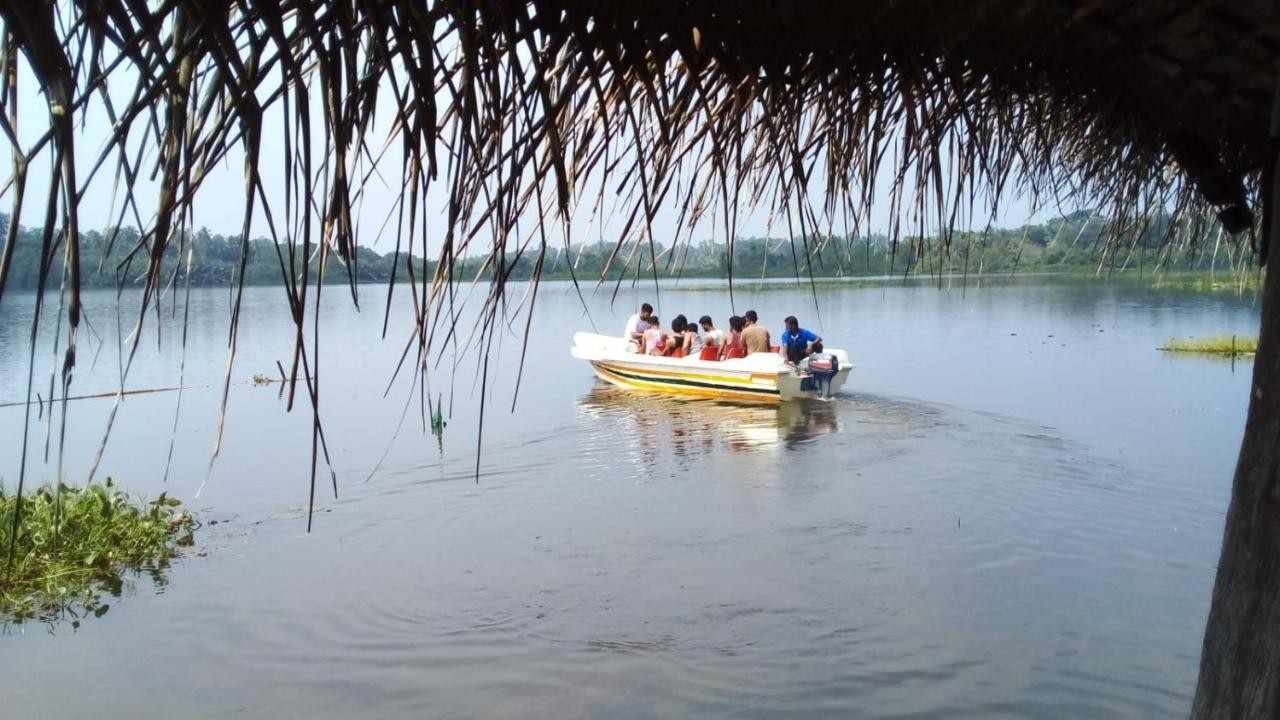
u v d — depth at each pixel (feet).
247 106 3.42
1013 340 88.28
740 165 6.45
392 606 23.52
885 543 27.63
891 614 22.50
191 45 3.28
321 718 18.29
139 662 20.68
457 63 4.84
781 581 24.67
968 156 7.16
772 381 51.75
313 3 3.84
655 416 49.47
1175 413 48.49
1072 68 6.79
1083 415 48.29
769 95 6.16
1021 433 43.65
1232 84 6.78
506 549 27.66
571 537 28.68
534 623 22.33
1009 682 19.12
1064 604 22.93
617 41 4.99
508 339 94.63
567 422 47.80
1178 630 21.40
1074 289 188.03
